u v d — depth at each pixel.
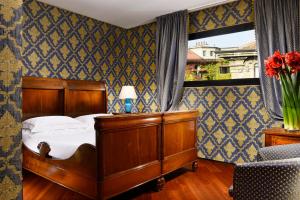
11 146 0.82
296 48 2.95
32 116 3.49
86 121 3.63
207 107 3.90
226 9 3.73
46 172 2.60
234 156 3.64
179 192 2.58
